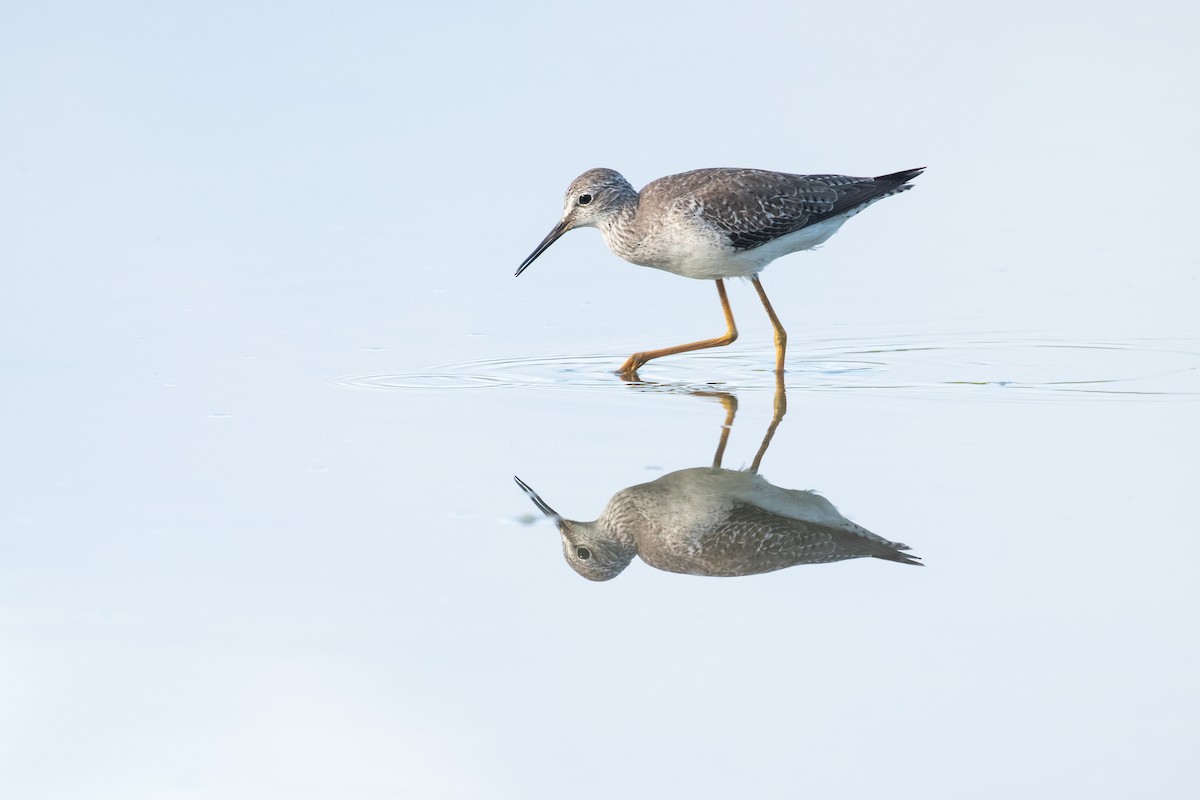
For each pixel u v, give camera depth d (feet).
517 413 45.09
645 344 54.19
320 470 39.73
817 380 49.16
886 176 52.54
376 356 51.31
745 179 49.67
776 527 36.42
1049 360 50.72
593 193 50.67
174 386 47.32
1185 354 50.78
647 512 37.47
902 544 34.55
